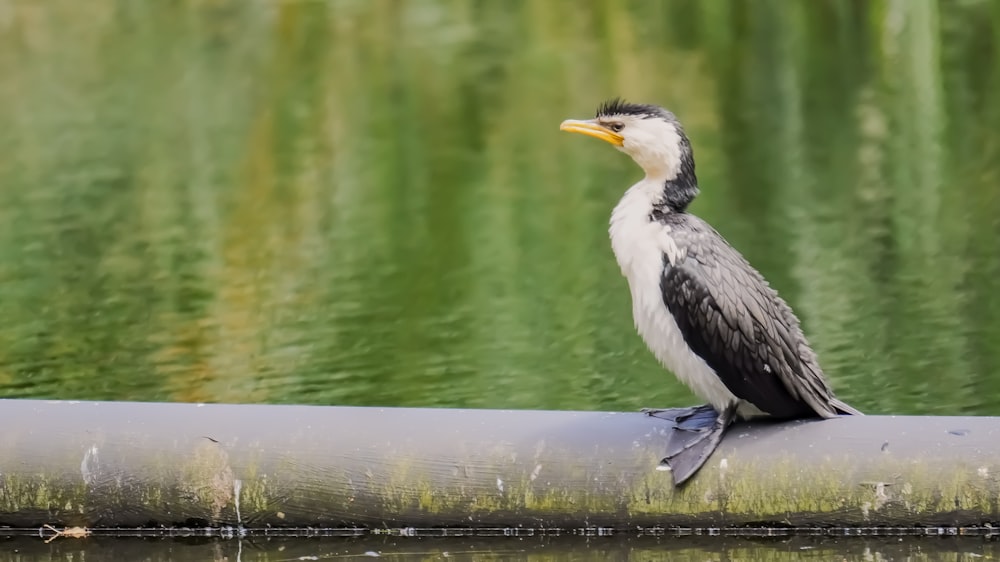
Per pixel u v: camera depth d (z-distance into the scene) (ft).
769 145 67.72
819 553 25.76
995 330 40.88
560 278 49.26
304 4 91.61
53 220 58.85
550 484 25.98
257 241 55.47
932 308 43.39
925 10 78.59
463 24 91.66
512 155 68.90
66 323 44.27
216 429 26.86
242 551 26.68
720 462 25.63
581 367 39.22
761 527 25.86
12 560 26.40
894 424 25.84
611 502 25.89
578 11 91.97
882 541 25.67
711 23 86.07
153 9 92.68
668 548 26.07
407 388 37.37
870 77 77.15
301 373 38.88
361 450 26.43
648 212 26.86
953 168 62.03
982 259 48.65
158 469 26.68
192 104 79.46
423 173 66.33
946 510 25.30
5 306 46.42
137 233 56.90
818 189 60.13
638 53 83.97
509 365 39.47
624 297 46.83
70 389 37.47
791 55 81.15
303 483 26.53
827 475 25.39
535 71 82.64
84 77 84.28
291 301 46.91
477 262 51.72
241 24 91.20
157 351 41.19
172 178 66.13
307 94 80.89
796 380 25.81
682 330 25.94
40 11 91.76
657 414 26.78
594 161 67.36
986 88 73.10
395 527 26.73
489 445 26.25
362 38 89.40
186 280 49.80
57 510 26.99
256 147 71.36
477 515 26.32
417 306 46.14
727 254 26.48
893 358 38.63
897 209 56.18
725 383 25.85
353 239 55.72
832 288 46.06
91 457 26.76
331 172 66.85
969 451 25.27
